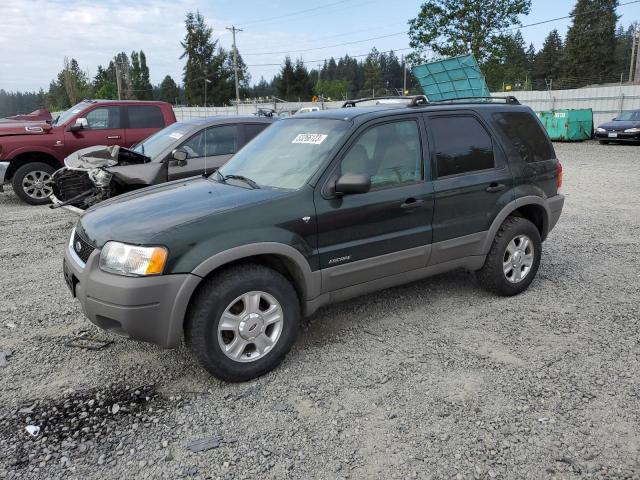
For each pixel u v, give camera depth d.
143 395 3.50
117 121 10.55
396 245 4.19
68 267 3.72
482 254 4.80
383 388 3.52
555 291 5.25
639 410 3.21
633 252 6.62
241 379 3.61
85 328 4.54
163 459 2.87
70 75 63.62
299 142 4.28
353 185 3.69
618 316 4.61
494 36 36.56
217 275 3.49
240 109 49.00
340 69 127.94
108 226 3.54
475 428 3.07
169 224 3.38
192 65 81.25
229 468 2.79
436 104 4.71
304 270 3.73
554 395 3.39
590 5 68.06
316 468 2.78
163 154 7.38
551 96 30.47
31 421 3.21
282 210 3.65
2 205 10.18
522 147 5.05
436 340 4.21
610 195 10.86
